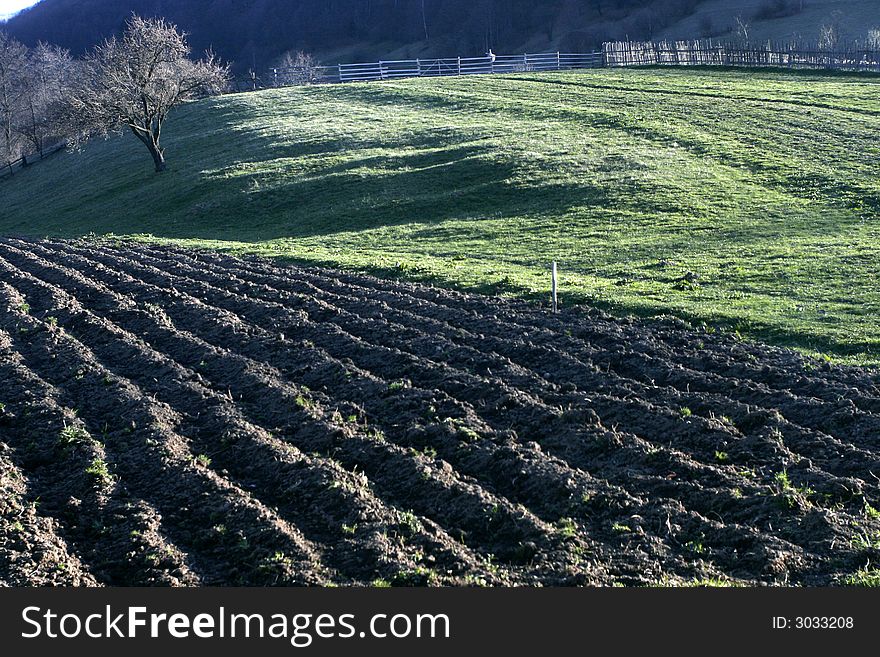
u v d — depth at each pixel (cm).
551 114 5100
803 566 1009
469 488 1184
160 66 5028
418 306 2155
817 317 1908
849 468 1225
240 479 1255
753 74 6325
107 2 17038
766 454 1270
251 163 4634
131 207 4456
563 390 1550
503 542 1083
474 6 14312
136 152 5766
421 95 6106
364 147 4666
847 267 2288
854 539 1046
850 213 2967
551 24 13362
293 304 2200
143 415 1461
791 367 1628
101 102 4916
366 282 2459
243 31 15538
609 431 1334
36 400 1557
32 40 16338
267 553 1060
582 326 1923
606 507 1143
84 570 1054
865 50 6331
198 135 5681
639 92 5653
